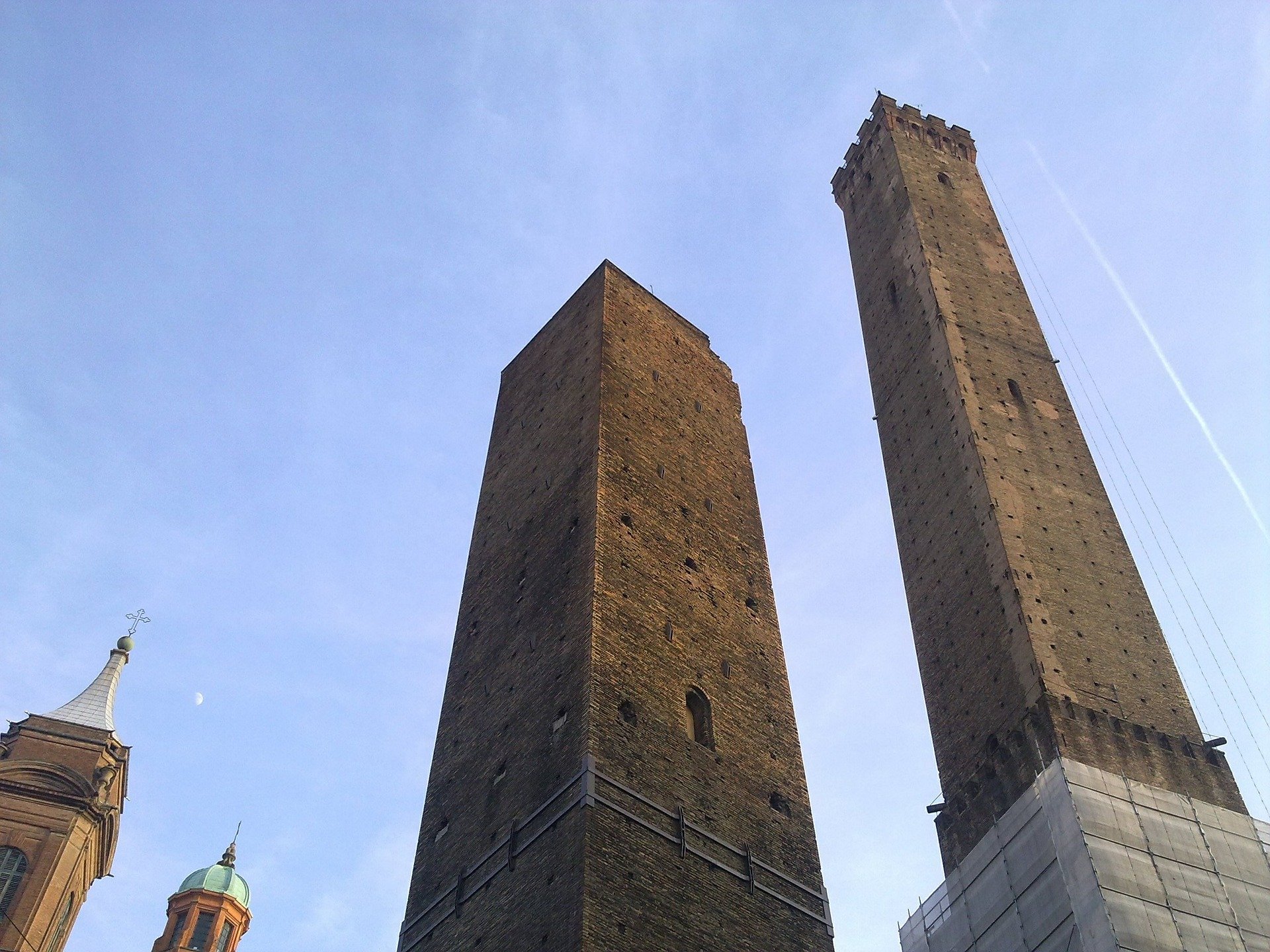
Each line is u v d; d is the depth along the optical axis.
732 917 37.03
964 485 58.75
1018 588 52.41
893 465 65.19
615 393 53.38
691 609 46.22
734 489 54.94
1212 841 44.53
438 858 41.25
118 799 59.56
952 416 61.75
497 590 49.50
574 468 50.16
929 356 66.25
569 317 61.31
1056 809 44.44
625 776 37.91
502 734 42.56
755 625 48.62
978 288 70.06
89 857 57.31
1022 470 58.75
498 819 39.69
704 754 41.28
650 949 33.88
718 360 63.03
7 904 52.44
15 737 58.09
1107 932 40.19
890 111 83.44
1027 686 49.88
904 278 72.56
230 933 92.38
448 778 43.94
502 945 35.28
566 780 37.69
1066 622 52.03
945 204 76.69
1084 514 57.81
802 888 40.03
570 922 33.31
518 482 54.34
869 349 72.50
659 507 49.38
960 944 47.44
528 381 61.03
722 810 39.97
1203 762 48.91
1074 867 42.62
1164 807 45.00
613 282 60.41
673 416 55.62
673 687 42.47
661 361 58.47
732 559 50.66
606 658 40.88
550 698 41.16
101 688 63.28
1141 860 42.66
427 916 39.53
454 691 47.50
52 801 56.31
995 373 64.06
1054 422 62.66
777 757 43.94
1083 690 49.44
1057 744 46.75
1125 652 52.03
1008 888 45.69
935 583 58.16
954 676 54.59
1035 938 43.59
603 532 45.53
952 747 53.16
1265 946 41.66
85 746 58.69
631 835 36.50
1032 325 68.81
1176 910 41.47
